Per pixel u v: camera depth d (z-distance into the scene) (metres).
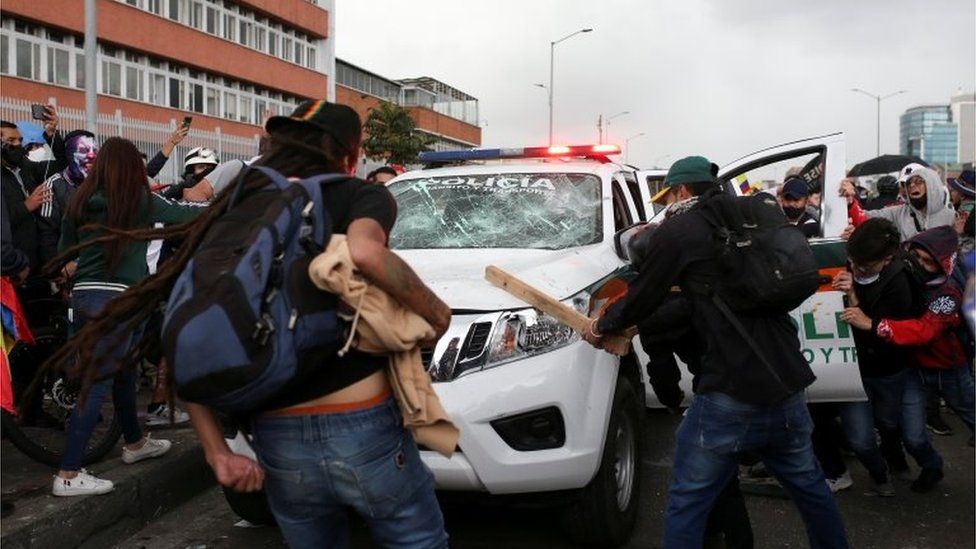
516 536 4.46
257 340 1.99
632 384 4.55
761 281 3.12
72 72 30.05
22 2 27.47
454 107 74.31
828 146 5.92
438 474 3.64
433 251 4.87
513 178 5.53
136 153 4.46
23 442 4.68
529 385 3.70
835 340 4.59
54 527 4.07
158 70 34.41
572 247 4.90
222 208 2.33
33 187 6.69
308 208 2.15
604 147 5.91
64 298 5.39
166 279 2.34
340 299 2.14
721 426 3.21
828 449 5.21
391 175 7.99
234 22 38.56
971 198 8.52
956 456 6.10
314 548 2.43
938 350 4.97
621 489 4.32
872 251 4.43
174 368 1.99
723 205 3.27
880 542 4.52
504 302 3.88
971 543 4.50
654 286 3.23
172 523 4.77
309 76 44.28
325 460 2.22
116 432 4.94
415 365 2.27
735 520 3.88
